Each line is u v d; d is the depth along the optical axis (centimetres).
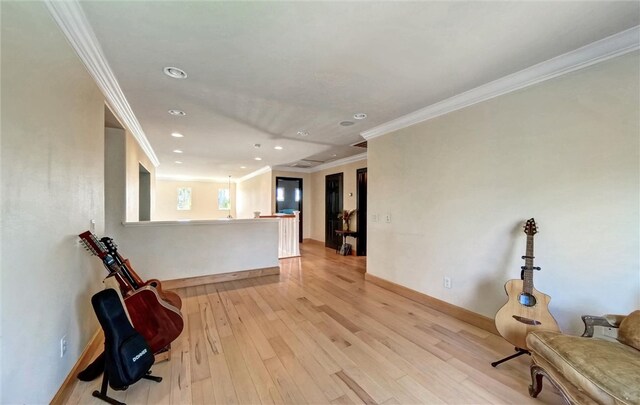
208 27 165
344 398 164
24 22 121
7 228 111
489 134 252
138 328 187
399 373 188
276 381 178
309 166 784
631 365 127
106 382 158
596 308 190
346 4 145
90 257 203
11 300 113
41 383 136
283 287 380
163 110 311
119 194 337
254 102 288
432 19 158
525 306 199
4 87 109
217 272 401
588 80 193
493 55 198
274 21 159
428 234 313
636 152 174
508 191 238
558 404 158
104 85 227
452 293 286
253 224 429
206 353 211
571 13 152
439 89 256
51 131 145
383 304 317
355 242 632
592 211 192
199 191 1145
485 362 201
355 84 246
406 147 344
